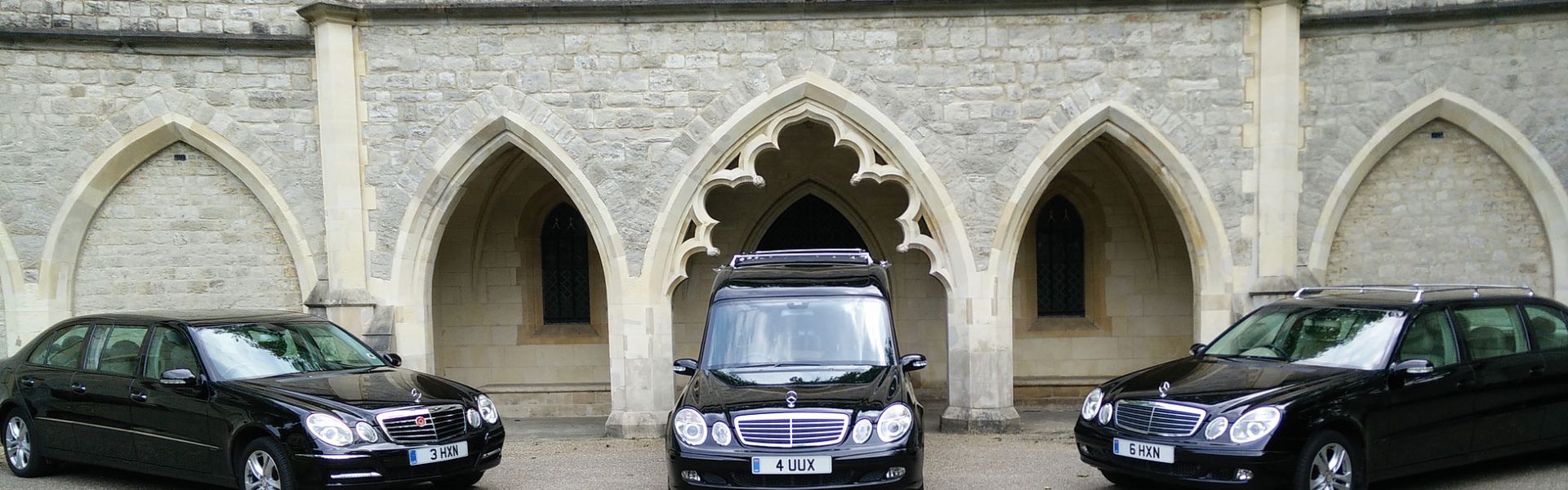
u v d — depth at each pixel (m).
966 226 10.03
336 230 10.10
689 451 6.18
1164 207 12.37
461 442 6.77
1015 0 9.87
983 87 10.03
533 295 12.78
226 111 10.49
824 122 10.21
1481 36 10.27
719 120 10.08
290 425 6.30
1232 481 5.95
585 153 10.12
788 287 7.55
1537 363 7.07
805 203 13.09
